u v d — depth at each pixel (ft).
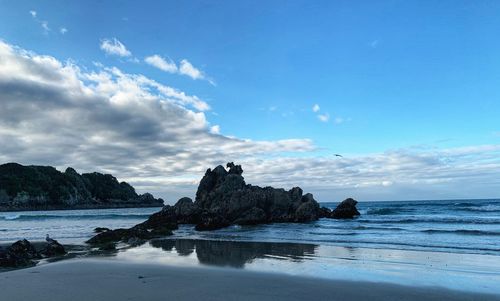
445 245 83.61
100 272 52.95
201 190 204.23
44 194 620.49
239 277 49.26
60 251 78.23
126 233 111.96
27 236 127.95
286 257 68.64
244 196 179.01
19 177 614.75
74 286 43.42
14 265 61.26
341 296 40.29
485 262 62.23
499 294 41.57
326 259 65.92
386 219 176.04
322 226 147.95
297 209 180.04
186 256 71.51
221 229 146.61
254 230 137.69
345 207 199.41
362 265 59.26
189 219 175.52
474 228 123.34
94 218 289.74
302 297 39.50
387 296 40.73
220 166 210.18
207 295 39.47
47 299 37.68
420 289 43.73
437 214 207.10
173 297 38.47
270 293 40.75
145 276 49.83
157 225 154.61
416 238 97.81
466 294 41.65
